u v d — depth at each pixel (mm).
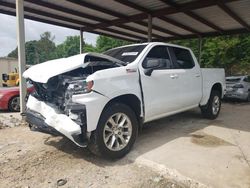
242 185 3104
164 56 5230
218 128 5844
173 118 6957
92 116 3574
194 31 13609
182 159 3900
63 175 3443
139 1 8922
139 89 4352
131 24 12172
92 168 3648
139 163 3791
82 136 3598
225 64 23016
